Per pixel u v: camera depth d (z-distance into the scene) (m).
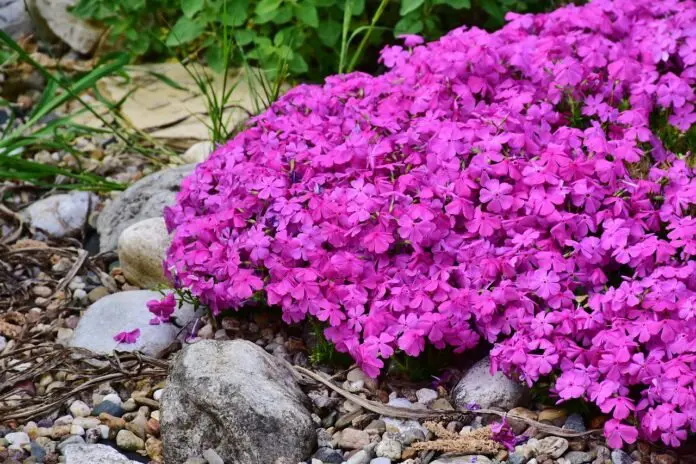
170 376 1.31
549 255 1.30
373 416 1.31
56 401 1.34
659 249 1.29
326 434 1.30
